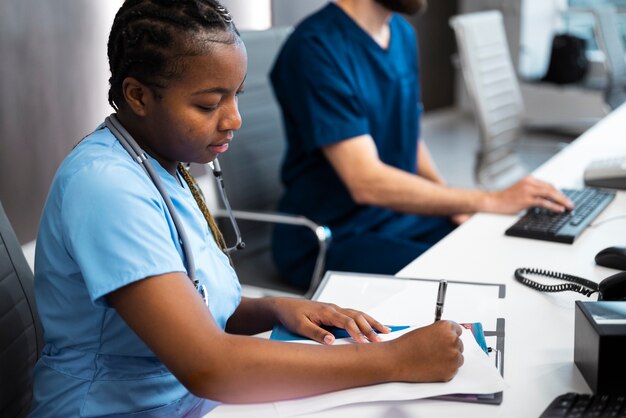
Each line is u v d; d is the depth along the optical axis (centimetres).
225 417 88
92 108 259
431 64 545
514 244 144
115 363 101
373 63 199
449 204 177
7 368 111
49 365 103
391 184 186
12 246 118
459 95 585
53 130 244
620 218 157
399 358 92
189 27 91
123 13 94
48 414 103
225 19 94
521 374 96
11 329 112
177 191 105
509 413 87
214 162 114
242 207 204
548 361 99
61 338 102
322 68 191
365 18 198
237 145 202
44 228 99
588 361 92
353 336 103
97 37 256
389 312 115
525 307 115
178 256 93
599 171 177
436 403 89
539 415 86
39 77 236
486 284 124
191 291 90
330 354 91
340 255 194
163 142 97
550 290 120
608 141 225
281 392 89
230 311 111
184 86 93
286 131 206
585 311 94
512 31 539
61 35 242
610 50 389
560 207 158
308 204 203
